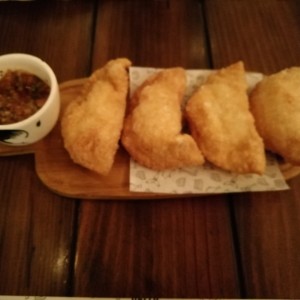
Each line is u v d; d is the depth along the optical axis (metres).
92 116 0.28
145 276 0.25
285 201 0.28
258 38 0.37
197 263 0.25
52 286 0.24
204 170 0.28
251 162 0.27
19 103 0.28
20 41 0.35
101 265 0.25
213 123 0.28
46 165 0.28
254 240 0.26
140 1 0.38
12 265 0.25
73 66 0.34
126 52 0.35
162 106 0.28
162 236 0.26
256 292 0.24
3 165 0.28
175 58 0.35
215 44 0.36
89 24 0.37
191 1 0.39
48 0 0.38
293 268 0.25
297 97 0.29
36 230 0.26
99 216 0.27
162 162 0.27
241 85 0.30
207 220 0.27
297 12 0.38
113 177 0.28
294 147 0.27
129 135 0.28
